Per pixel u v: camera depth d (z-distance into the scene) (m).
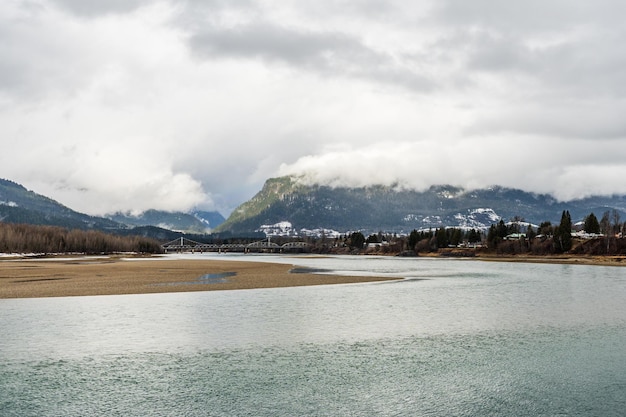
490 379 29.41
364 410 24.83
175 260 192.62
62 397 26.34
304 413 24.45
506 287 80.38
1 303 55.91
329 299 61.34
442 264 176.88
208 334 40.31
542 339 39.34
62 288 70.00
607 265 166.75
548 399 26.28
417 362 32.78
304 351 35.31
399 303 58.47
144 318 47.00
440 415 24.27
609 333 41.59
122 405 25.36
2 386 27.95
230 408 25.03
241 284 78.81
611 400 26.09
